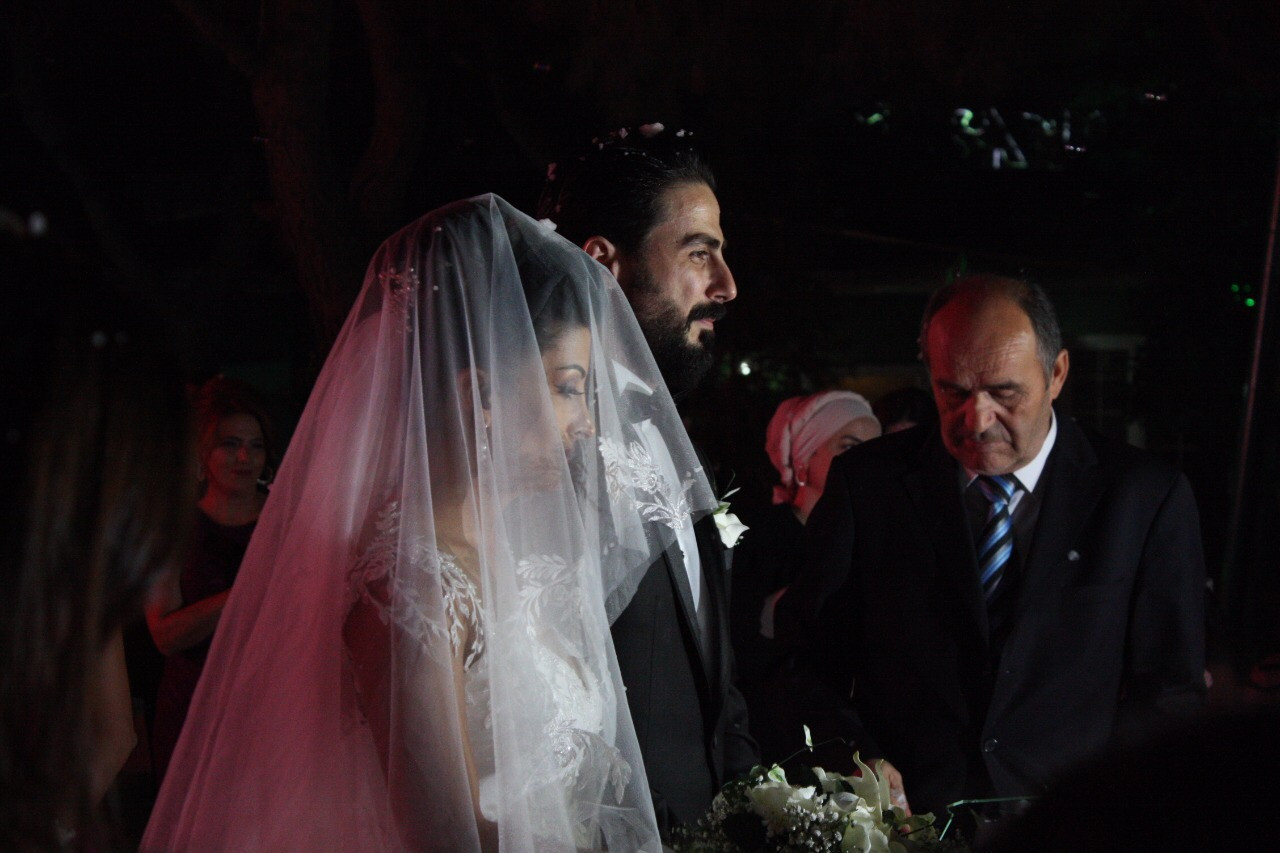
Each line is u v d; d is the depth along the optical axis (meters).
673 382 2.73
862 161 10.00
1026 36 5.94
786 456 4.54
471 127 8.20
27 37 7.19
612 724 2.00
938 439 3.04
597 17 5.79
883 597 2.96
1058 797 0.69
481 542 1.85
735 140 8.01
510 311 1.96
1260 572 4.84
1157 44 8.57
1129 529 2.85
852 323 11.38
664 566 2.40
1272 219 4.77
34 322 1.03
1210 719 0.67
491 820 1.76
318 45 4.85
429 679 1.70
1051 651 2.80
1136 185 10.28
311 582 1.86
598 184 2.69
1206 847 0.63
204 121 8.24
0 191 1.15
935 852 2.29
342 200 5.00
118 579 1.09
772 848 2.14
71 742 1.05
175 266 9.23
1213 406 9.93
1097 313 11.27
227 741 1.89
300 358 9.55
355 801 1.79
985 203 10.35
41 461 1.02
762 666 3.98
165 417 1.11
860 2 5.83
